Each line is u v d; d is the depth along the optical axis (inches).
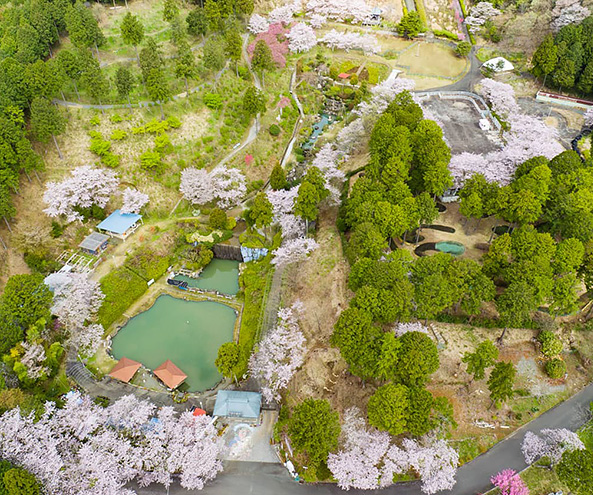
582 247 3068.4
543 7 6176.2
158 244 3961.6
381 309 2832.2
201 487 2484.0
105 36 5196.9
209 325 3518.7
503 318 2942.9
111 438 2591.0
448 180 3617.1
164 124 4463.6
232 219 4168.3
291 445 2674.7
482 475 2519.7
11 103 3900.1
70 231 3882.9
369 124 4495.6
